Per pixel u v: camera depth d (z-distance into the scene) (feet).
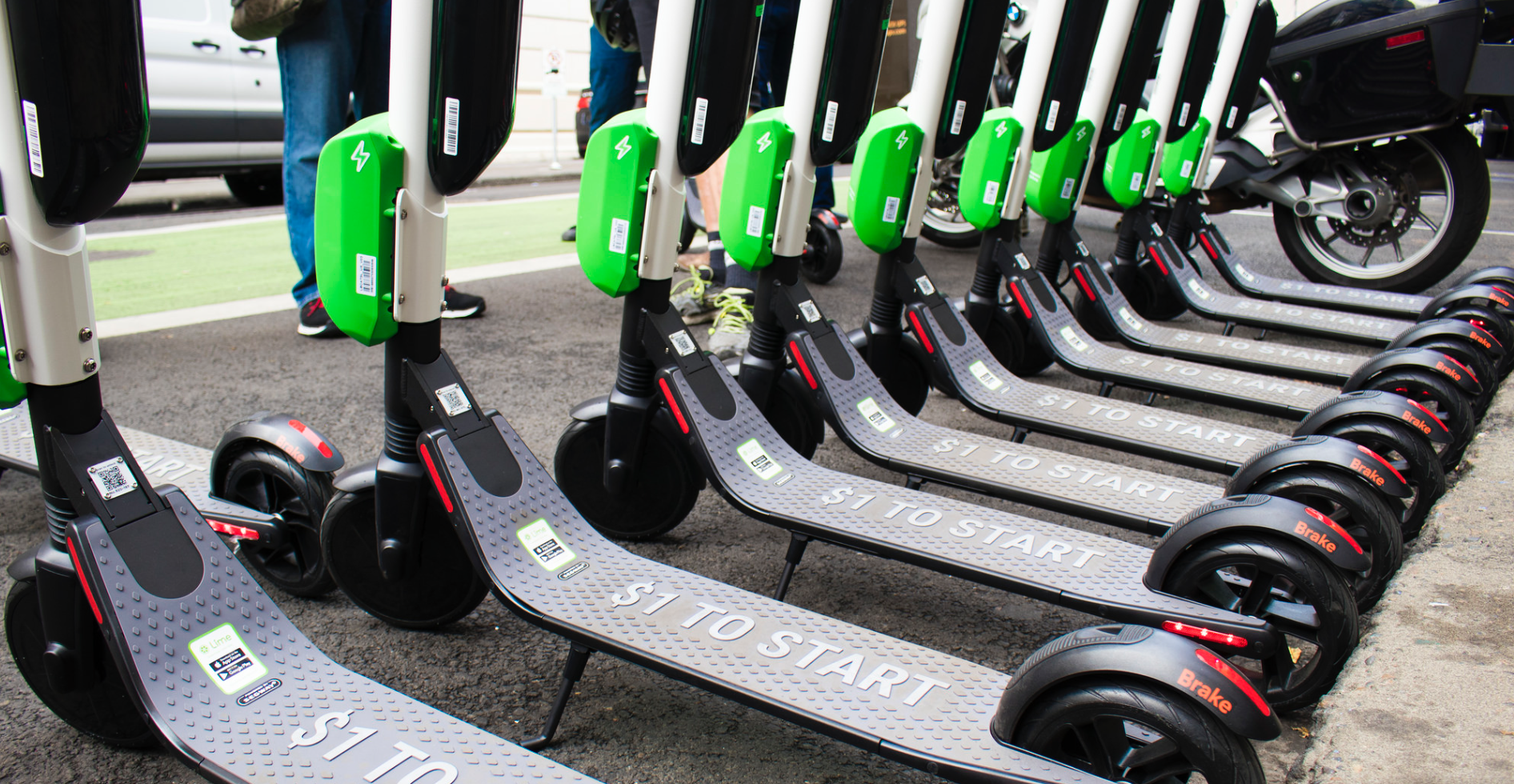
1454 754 4.80
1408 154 15.16
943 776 4.35
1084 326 13.35
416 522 6.05
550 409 10.64
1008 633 6.88
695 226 17.01
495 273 17.28
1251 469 6.53
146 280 16.16
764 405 8.43
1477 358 9.05
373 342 5.59
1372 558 6.19
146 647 4.46
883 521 6.60
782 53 13.55
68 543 4.48
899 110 8.78
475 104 5.12
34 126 3.76
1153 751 4.23
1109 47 10.58
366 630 6.57
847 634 5.32
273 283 16.11
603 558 5.99
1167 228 15.25
